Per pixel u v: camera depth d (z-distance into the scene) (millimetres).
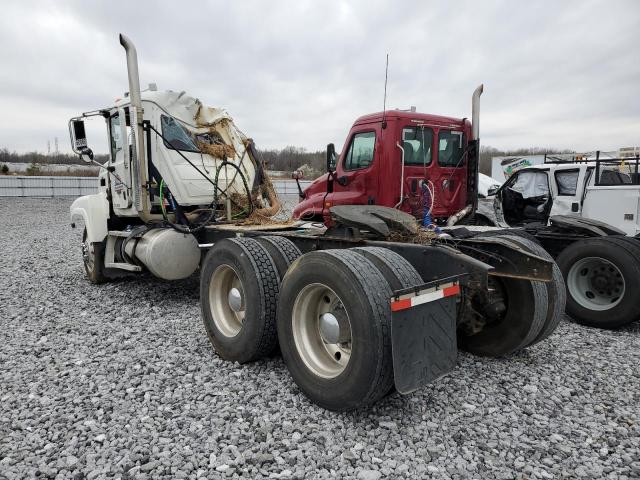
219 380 3713
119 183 6699
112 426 3033
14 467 2607
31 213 22031
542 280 3383
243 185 6992
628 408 3359
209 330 4293
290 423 3031
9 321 5340
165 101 6418
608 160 7125
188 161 5953
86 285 7273
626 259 5062
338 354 3330
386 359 2852
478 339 4359
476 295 4098
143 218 6102
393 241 3920
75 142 6527
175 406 3289
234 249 4008
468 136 7309
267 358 4180
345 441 2867
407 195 6668
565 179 7715
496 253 3646
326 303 3438
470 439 2918
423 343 2918
